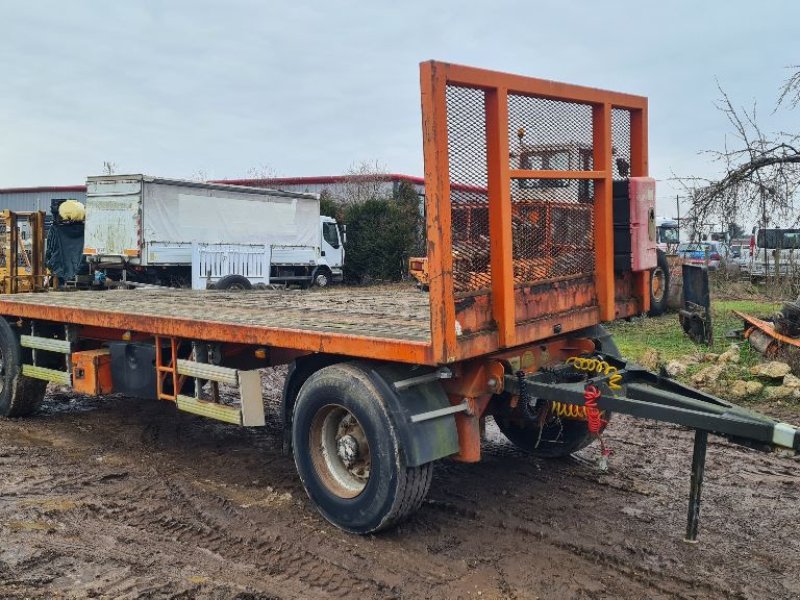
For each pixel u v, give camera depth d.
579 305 4.72
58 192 37.44
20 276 18.22
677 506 4.79
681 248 15.28
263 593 3.58
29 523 4.43
